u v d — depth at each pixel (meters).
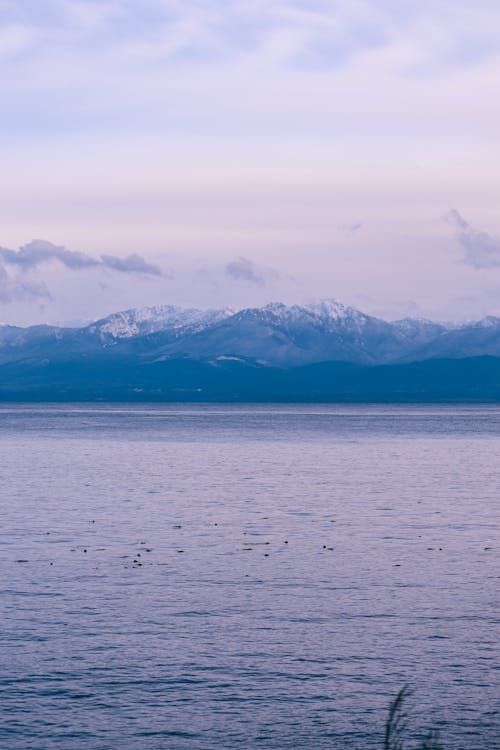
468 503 101.25
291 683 43.16
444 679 43.72
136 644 47.94
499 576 62.91
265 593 58.09
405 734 38.22
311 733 38.41
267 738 37.94
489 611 54.03
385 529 82.56
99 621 51.78
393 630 50.50
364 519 88.62
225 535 79.06
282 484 121.75
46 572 63.78
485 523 86.19
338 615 53.12
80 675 43.88
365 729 38.81
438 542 75.81
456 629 50.62
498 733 38.34
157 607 54.66
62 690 42.22
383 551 71.81
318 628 50.72
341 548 73.06
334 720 39.59
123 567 65.44
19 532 80.25
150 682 43.12
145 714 39.97
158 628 50.59
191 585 60.06
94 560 67.88
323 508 96.81
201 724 39.12
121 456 173.62
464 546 74.00
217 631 50.19
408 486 119.38
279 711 40.34
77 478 130.00
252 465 153.12
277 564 66.62
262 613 53.56
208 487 117.88
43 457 170.75
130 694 41.91
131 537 77.88
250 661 45.81
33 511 93.81
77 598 56.59
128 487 117.81
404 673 44.38
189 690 42.34
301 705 40.88
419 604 55.53
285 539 77.19
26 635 49.28
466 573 63.84
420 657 46.38
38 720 39.31
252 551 71.62
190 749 36.97
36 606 54.72
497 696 41.91
